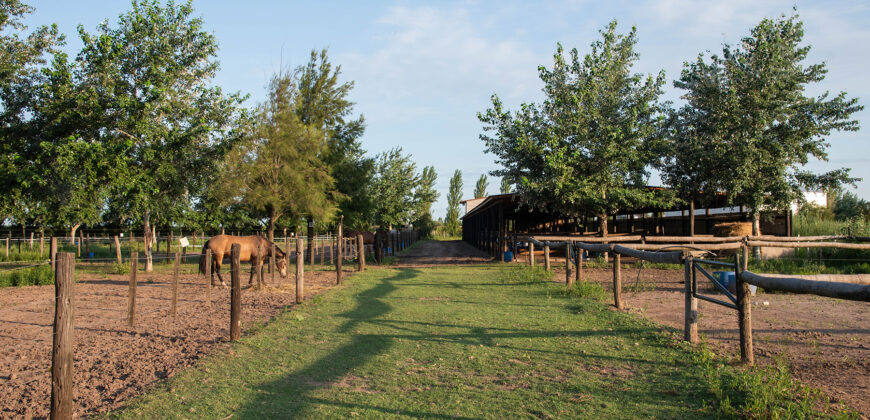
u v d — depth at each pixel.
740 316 5.00
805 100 17.02
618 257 8.65
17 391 4.82
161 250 32.44
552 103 18.30
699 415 3.72
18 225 37.34
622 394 4.29
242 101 18.30
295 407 4.20
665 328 6.72
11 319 8.92
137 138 16.47
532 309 8.86
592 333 6.74
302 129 17.73
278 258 14.80
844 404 3.73
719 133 17.17
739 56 17.38
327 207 18.31
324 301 10.43
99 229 34.50
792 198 17.12
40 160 15.44
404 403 4.24
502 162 18.97
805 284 4.03
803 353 5.44
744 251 12.16
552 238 17.12
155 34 17.16
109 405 4.33
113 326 7.87
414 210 40.50
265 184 16.95
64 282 3.59
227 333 7.25
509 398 4.29
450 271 17.78
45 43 16.84
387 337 6.84
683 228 25.05
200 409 4.18
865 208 34.16
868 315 7.81
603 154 16.88
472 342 6.43
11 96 15.80
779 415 3.51
